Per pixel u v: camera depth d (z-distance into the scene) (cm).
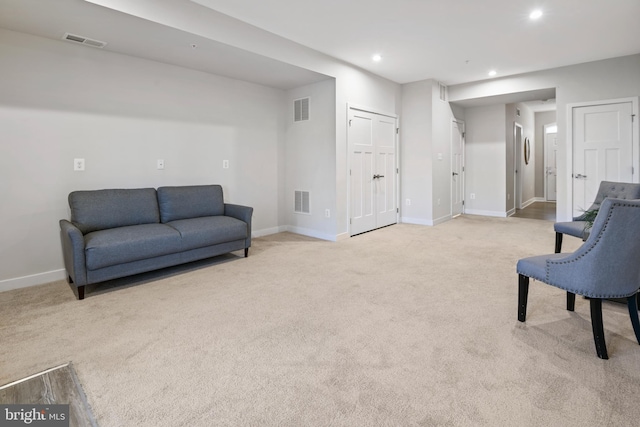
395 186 613
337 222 488
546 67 523
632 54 469
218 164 461
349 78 494
